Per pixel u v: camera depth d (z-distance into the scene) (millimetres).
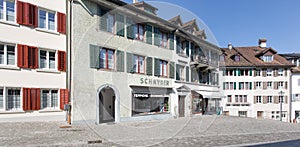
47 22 14867
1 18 13242
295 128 12820
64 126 11086
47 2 14797
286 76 35656
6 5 13398
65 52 15359
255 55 38250
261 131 10797
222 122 14086
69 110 12195
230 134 9406
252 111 35250
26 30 13938
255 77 35625
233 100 35500
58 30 15141
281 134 9898
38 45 14359
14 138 8031
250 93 35438
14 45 13578
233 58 36875
